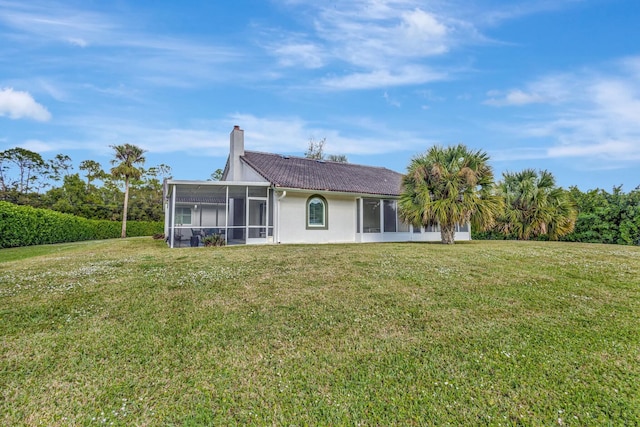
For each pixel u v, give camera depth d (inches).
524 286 250.7
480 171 536.4
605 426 100.3
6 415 104.3
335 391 117.3
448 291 234.5
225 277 271.1
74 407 108.3
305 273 285.9
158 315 186.4
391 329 170.1
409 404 110.4
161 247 550.0
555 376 127.1
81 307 198.7
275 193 589.0
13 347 148.3
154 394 115.2
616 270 309.4
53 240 792.3
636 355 143.9
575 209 633.6
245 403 110.7
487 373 129.0
